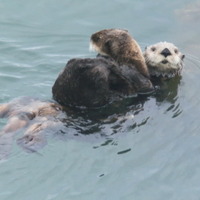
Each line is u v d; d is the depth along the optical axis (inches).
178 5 971.9
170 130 659.4
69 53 850.8
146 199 571.5
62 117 642.2
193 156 627.5
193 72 785.6
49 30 903.1
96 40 703.7
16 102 655.8
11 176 572.7
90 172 591.8
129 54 701.9
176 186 590.6
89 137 628.7
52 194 563.8
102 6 961.5
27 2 967.0
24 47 856.9
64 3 967.0
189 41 890.1
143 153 622.8
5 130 602.9
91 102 659.4
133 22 926.4
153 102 701.3
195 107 701.9
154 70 757.3
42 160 590.9
